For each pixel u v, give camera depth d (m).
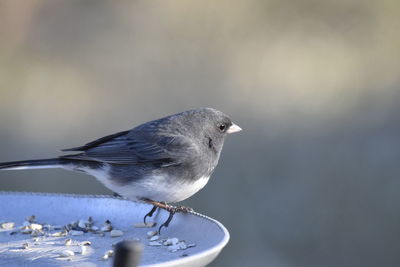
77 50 17.41
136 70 16.89
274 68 17.53
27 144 13.90
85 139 14.19
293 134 14.62
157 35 18.27
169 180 6.92
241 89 16.56
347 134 14.69
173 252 5.41
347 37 18.98
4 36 16.69
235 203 12.27
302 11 19.17
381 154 13.81
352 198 12.64
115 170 6.95
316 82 17.08
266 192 12.64
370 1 19.02
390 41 18.73
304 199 12.49
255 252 11.41
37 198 6.68
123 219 6.50
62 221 6.46
